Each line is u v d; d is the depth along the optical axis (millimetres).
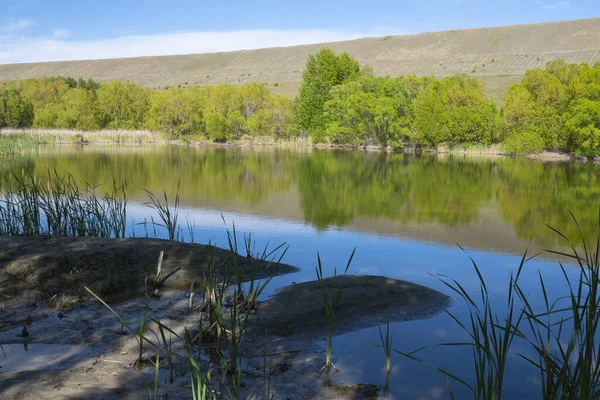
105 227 7574
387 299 4820
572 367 3521
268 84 86250
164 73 112000
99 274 5383
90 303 4777
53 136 37719
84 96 45062
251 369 3527
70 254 5762
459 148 30578
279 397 3131
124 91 47375
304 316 4453
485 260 6422
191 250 6199
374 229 8289
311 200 11461
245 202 11109
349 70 41062
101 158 23375
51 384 3189
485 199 11797
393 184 14602
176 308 4664
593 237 7832
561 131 25750
